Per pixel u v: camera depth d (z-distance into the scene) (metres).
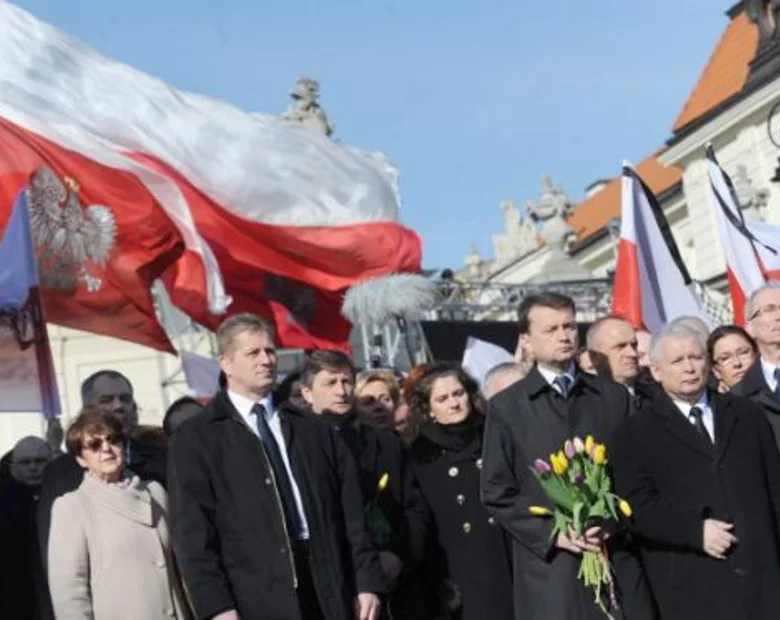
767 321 8.23
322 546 6.98
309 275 11.23
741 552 7.17
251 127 11.15
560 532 7.31
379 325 12.33
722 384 8.98
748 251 11.62
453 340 17.62
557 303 7.65
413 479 8.21
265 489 6.93
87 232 9.74
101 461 7.38
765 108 33.03
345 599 6.98
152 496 7.54
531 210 32.12
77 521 7.29
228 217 10.88
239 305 10.98
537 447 7.57
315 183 11.34
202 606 6.73
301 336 11.20
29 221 8.40
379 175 11.63
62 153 9.84
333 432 7.42
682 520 7.15
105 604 7.20
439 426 8.33
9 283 8.29
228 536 6.91
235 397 7.19
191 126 10.91
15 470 8.29
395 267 11.50
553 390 7.66
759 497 7.29
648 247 11.22
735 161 34.56
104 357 33.12
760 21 33.16
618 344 8.41
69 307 9.69
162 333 9.93
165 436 8.63
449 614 8.09
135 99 10.72
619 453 7.40
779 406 8.16
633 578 7.32
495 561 8.12
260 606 6.78
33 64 10.27
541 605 7.38
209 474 6.98
